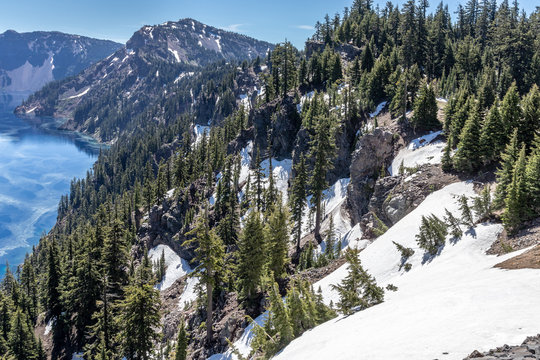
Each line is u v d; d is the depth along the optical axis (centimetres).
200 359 3581
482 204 2714
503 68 8419
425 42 9250
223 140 13688
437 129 5256
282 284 3766
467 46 8969
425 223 2708
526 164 2756
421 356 999
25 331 5028
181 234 8688
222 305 4247
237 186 9612
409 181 4122
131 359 3306
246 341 3172
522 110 3716
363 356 1156
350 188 5541
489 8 12588
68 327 5291
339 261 3691
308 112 8150
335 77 10250
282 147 9594
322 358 1371
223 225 7069
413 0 9275
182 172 11206
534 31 10025
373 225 4222
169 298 7056
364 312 1914
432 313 1374
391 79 7219
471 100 4684
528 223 2230
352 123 7275
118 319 3353
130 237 10031
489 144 3606
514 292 1337
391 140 5316
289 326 2248
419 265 2577
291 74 10619
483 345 946
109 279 4609
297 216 5431
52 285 5478
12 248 14900
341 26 13688
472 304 1333
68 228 16112
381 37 12006
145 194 11031
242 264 3725
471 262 2194
